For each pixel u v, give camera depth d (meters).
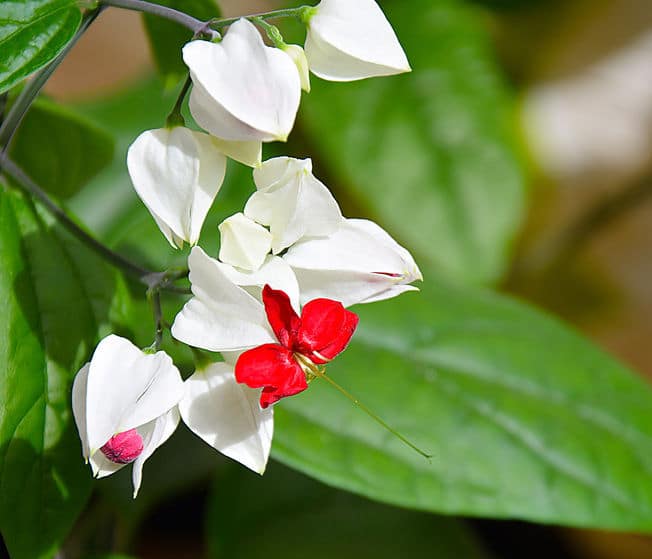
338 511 0.70
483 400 0.66
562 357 0.67
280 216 0.56
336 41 0.56
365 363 0.66
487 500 0.63
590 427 0.66
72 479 0.59
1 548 0.61
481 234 0.81
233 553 0.69
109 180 0.72
